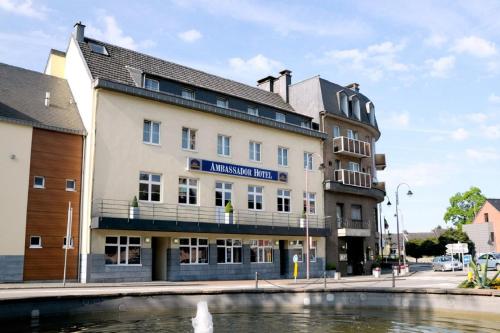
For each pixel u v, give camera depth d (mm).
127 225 24047
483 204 75688
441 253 72250
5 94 24391
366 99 43781
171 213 26953
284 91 39781
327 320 14844
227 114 30234
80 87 26594
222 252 29047
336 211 36938
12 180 22656
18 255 22359
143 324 13750
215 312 16672
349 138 38781
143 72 27312
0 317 13023
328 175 36875
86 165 24750
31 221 22984
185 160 28062
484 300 15820
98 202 24172
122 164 25312
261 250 31203
